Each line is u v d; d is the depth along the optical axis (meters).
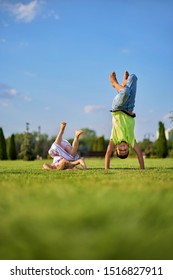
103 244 1.49
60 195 2.92
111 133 9.95
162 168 10.59
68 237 1.61
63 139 10.38
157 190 3.59
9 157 41.44
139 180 5.40
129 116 9.71
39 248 1.53
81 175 7.12
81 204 2.35
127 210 2.12
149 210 2.18
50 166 10.04
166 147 34.81
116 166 13.98
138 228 1.73
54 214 2.00
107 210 2.05
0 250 1.57
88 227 1.76
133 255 1.42
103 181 5.04
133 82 9.75
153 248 1.47
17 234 1.75
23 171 9.27
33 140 53.56
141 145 48.25
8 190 3.90
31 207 2.43
